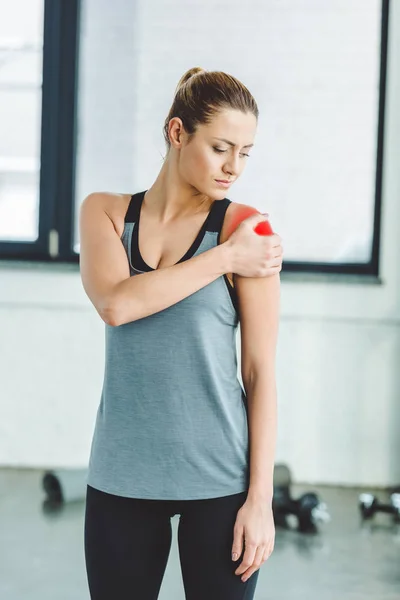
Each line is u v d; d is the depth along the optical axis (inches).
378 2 265.7
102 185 277.4
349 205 271.9
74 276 273.3
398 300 266.5
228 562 90.2
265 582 189.3
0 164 280.4
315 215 272.8
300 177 272.4
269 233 90.5
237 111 87.1
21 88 278.2
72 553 205.5
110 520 92.7
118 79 274.5
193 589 91.8
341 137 270.7
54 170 277.0
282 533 225.5
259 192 273.7
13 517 231.0
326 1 267.4
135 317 89.0
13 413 278.7
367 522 236.1
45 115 275.9
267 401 91.5
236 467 91.0
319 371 269.4
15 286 274.2
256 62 270.2
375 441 269.6
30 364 277.1
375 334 267.9
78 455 277.6
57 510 238.4
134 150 275.7
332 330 268.7
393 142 265.0
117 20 272.5
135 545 92.6
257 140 272.4
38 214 278.7
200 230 92.4
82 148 277.1
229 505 90.4
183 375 89.9
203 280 88.4
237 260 88.7
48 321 275.7
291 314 268.2
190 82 90.1
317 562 203.2
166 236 93.3
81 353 275.7
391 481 269.6
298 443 271.1
